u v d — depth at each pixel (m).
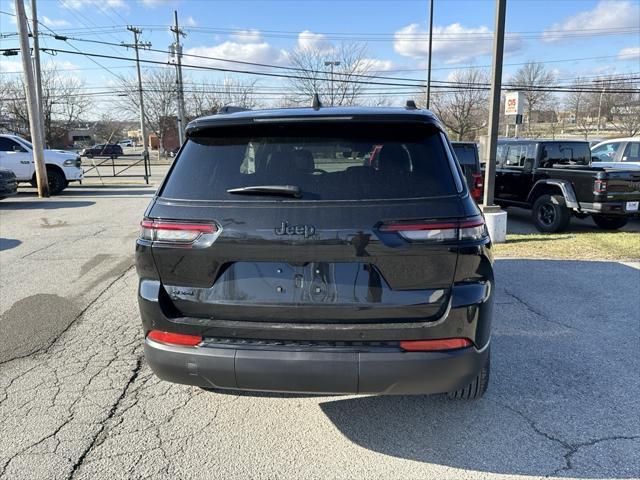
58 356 3.85
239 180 2.46
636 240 8.05
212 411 3.06
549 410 3.02
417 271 2.30
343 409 3.07
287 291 2.36
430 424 2.89
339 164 2.46
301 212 2.32
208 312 2.44
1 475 2.47
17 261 6.91
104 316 4.72
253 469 2.51
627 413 2.97
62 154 16.77
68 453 2.64
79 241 8.31
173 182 2.55
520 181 10.02
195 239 2.39
